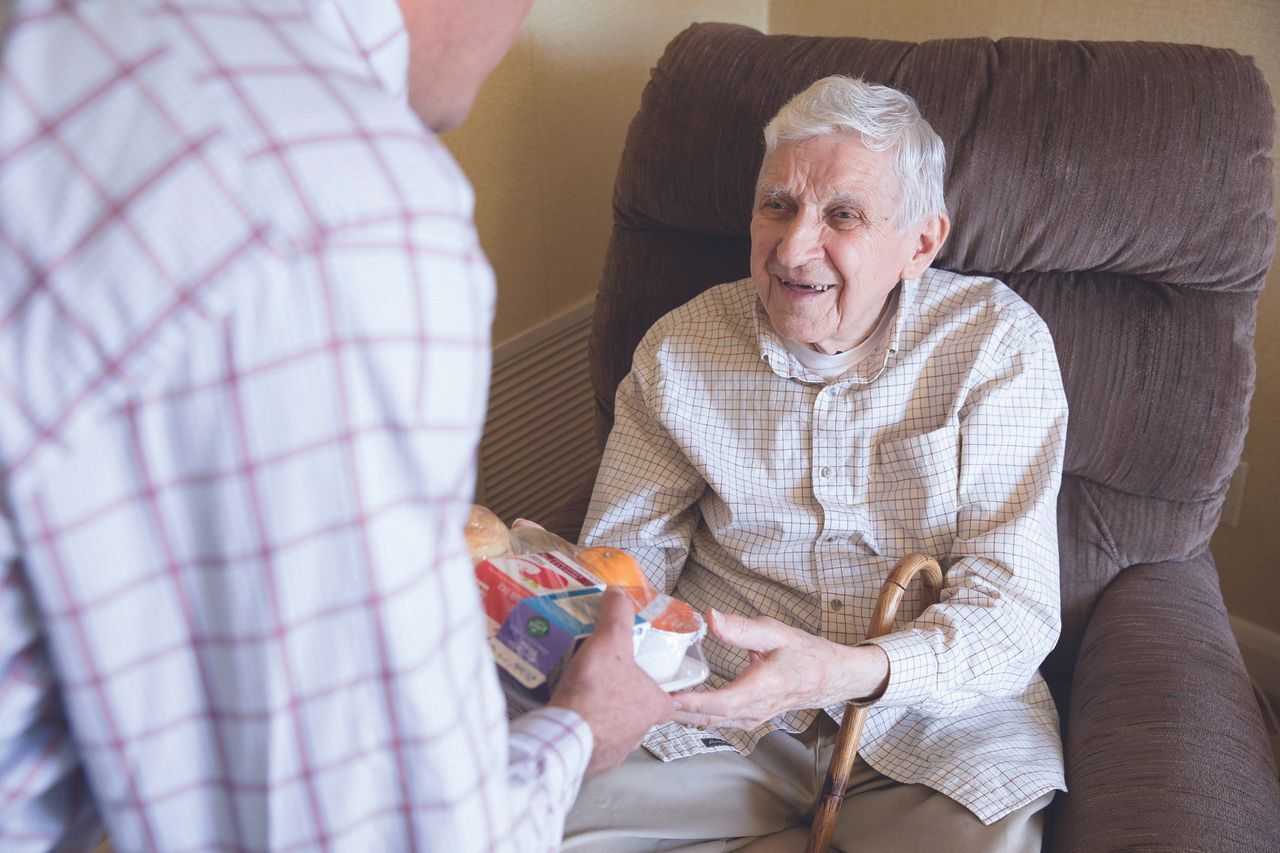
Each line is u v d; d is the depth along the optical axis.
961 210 1.40
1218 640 1.33
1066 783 1.23
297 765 0.55
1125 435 1.41
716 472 1.39
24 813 0.63
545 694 0.90
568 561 1.03
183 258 0.48
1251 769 1.13
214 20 0.52
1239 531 2.00
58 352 0.48
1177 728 1.17
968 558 1.27
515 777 0.67
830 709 1.30
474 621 0.60
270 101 0.51
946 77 1.43
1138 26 1.79
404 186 0.53
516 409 2.14
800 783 1.32
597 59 2.05
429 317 0.53
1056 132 1.37
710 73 1.55
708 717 1.06
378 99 0.55
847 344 1.34
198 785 0.56
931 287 1.36
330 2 0.58
